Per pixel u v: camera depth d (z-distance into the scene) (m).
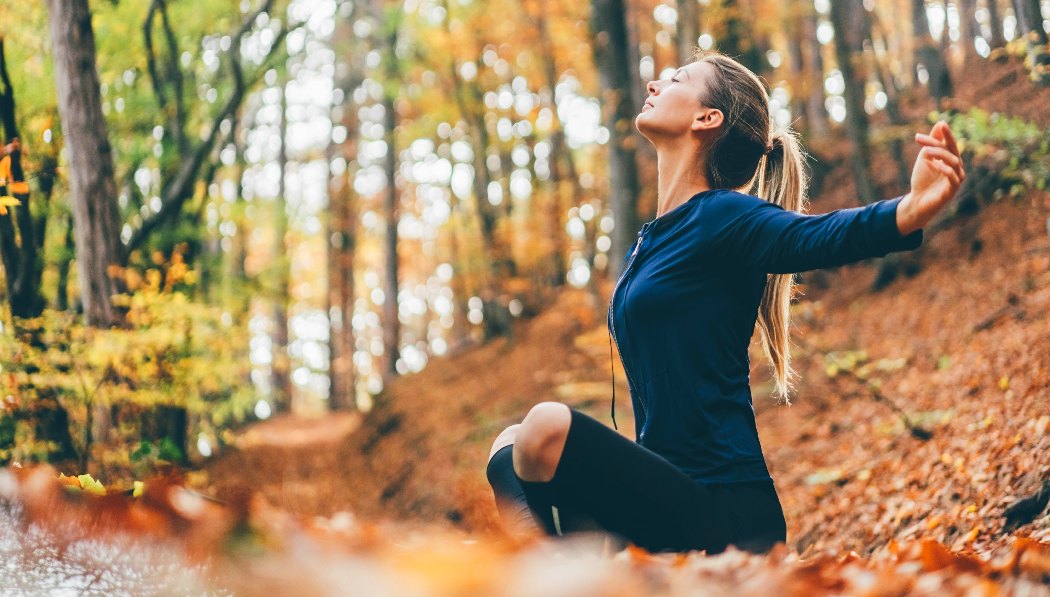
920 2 14.25
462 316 34.03
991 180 13.20
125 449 7.57
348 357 37.53
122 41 12.98
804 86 19.03
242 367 8.74
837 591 1.62
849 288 14.60
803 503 7.95
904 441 8.05
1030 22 7.91
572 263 28.31
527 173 29.25
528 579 1.09
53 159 9.97
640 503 2.04
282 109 23.81
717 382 2.23
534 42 23.41
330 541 1.25
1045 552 1.82
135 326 8.14
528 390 17.88
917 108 19.39
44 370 7.44
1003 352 8.57
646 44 28.30
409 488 15.88
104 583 1.05
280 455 22.58
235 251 22.92
